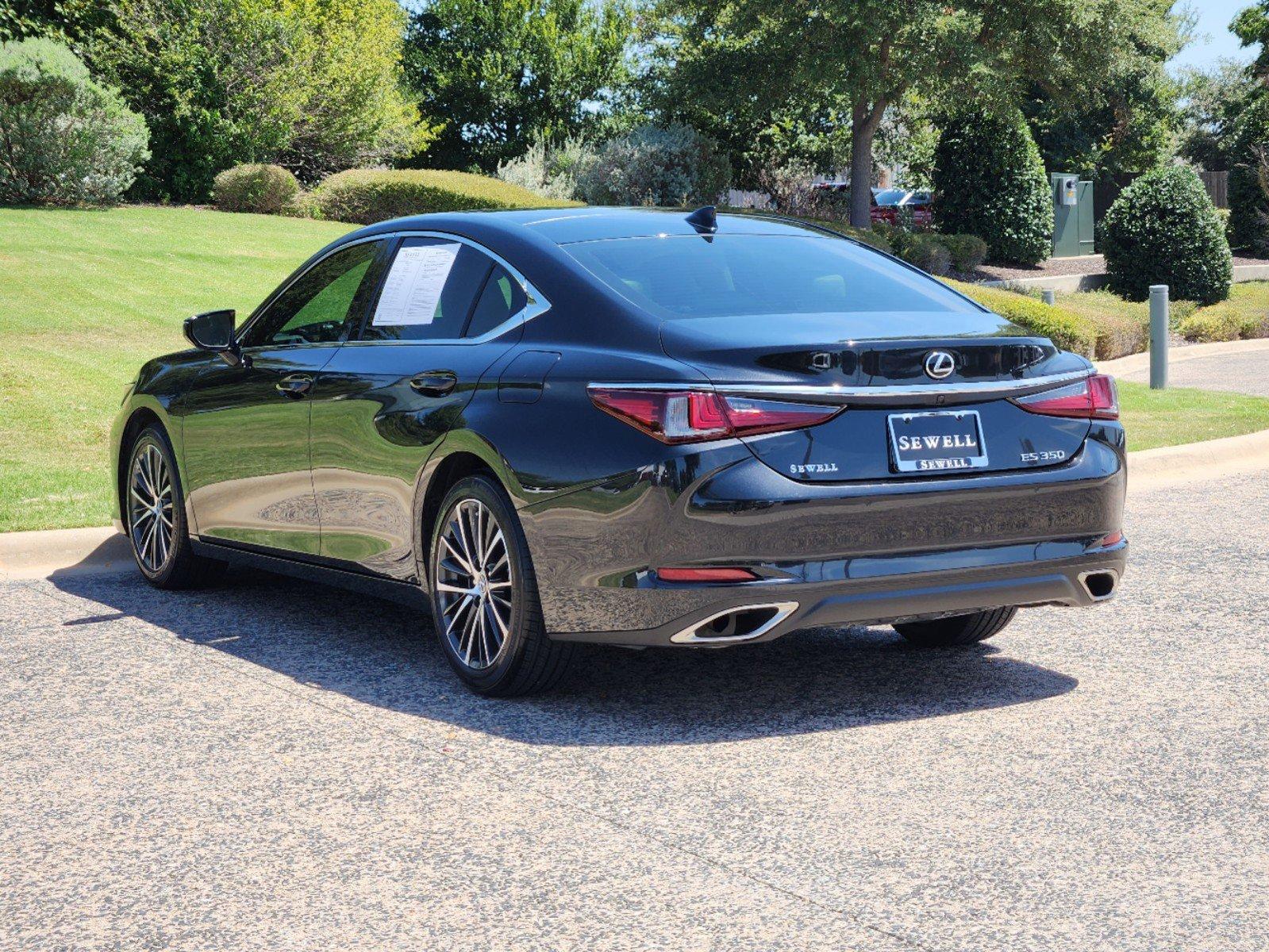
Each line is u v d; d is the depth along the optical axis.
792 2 29.33
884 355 4.02
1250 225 40.78
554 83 50.94
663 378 3.96
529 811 3.55
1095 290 29.62
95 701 4.59
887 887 3.05
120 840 3.40
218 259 17.73
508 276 4.65
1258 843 3.26
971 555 4.14
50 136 22.86
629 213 5.04
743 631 4.00
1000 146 32.16
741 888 3.06
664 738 4.13
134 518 6.45
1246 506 8.09
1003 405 4.23
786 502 3.89
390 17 32.66
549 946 2.79
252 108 29.42
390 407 4.79
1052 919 2.88
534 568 4.24
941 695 4.57
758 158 37.78
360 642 5.38
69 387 10.69
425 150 51.50
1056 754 3.94
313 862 3.25
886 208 35.81
